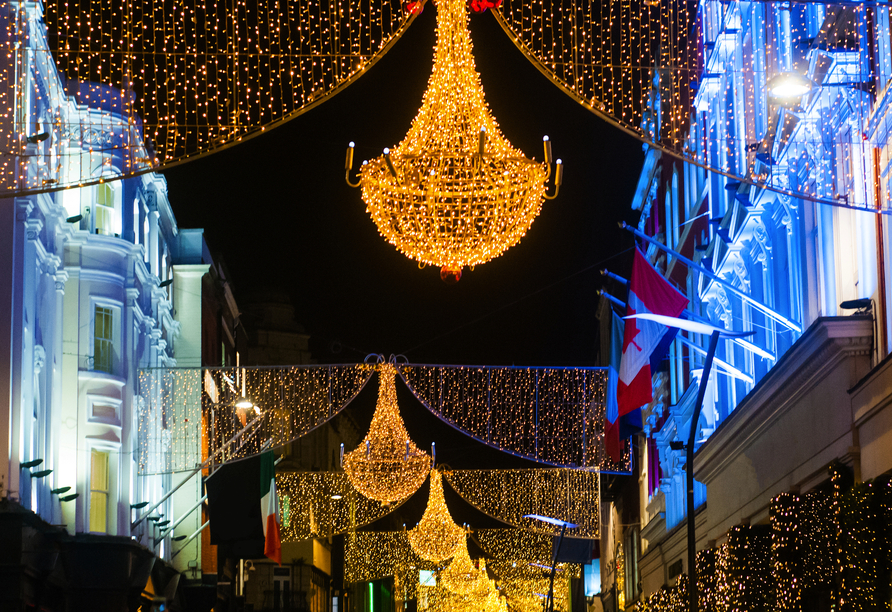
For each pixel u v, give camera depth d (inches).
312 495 1939.0
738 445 965.8
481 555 2650.1
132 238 1254.3
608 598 2359.7
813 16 800.9
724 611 991.6
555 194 498.6
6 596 908.6
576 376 1167.6
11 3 687.7
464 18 477.1
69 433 1131.3
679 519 1395.2
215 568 1662.2
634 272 814.5
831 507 701.9
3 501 914.1
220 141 476.4
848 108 716.7
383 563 2534.5
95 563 1115.3
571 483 1549.0
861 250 716.0
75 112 1137.4
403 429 1185.4
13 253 951.0
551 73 477.1
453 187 486.0
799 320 831.1
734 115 1013.8
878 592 618.5
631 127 482.9
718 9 1056.2
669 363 1494.8
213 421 1443.2
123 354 1204.5
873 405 642.8
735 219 995.9
